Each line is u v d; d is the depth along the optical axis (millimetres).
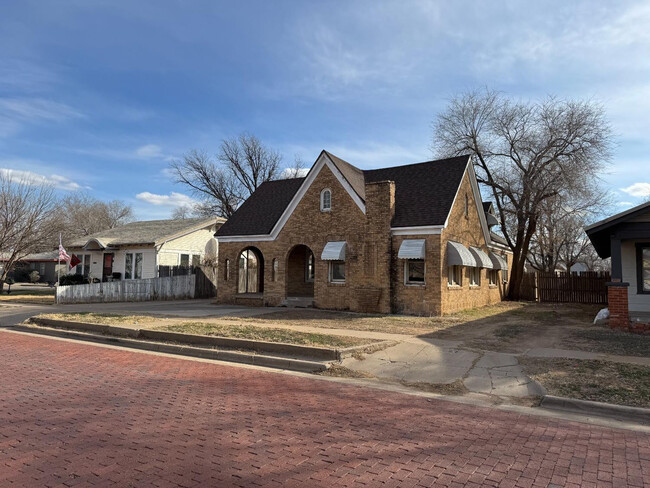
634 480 4523
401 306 19266
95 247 31891
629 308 16625
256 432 5742
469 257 20281
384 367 9820
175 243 31422
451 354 10609
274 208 25203
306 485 4270
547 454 5211
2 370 9219
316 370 9664
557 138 26672
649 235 14102
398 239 19547
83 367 9617
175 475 4430
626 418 6746
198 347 11641
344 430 5910
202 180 48031
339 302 20688
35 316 16953
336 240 20922
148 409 6645
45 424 5910
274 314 18672
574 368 9039
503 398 7832
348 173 21766
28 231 28703
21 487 4125
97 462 4719
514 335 13320
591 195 28859
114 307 22031
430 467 4770
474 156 30609
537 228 37438
